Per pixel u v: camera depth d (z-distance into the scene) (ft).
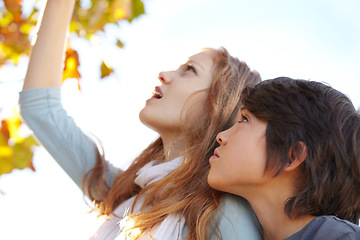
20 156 7.00
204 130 4.12
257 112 3.22
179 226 3.43
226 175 3.19
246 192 3.23
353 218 3.25
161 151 4.46
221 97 4.17
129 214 3.91
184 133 4.11
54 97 4.68
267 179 3.11
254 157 3.11
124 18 6.56
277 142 3.08
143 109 4.23
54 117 4.61
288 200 3.06
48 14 4.77
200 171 3.81
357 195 3.13
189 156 3.89
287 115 3.12
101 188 4.61
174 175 3.79
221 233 3.33
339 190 3.08
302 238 2.91
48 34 4.72
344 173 3.08
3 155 6.95
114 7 6.51
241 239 3.27
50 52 4.69
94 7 6.44
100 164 4.69
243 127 3.24
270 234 3.22
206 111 4.17
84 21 6.42
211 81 4.32
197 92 4.19
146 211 3.64
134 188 4.40
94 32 6.46
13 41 6.65
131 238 3.56
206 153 3.92
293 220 3.09
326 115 3.13
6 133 6.91
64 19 4.77
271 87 3.29
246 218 3.37
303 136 3.07
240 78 4.42
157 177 3.90
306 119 3.10
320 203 3.04
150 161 4.53
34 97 4.60
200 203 3.54
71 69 6.20
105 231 3.99
